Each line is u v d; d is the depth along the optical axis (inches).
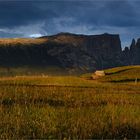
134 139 630.5
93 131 673.6
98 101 1249.4
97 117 804.0
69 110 898.1
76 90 1851.6
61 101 1192.8
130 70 6003.9
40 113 837.2
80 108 963.3
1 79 2945.4
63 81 3011.8
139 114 877.2
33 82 2802.7
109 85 3031.5
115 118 797.9
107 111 893.8
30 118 775.1
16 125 697.6
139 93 1935.3
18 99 1170.6
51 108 917.8
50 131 665.0
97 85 2913.4
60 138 618.8
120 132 676.1
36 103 1055.0
